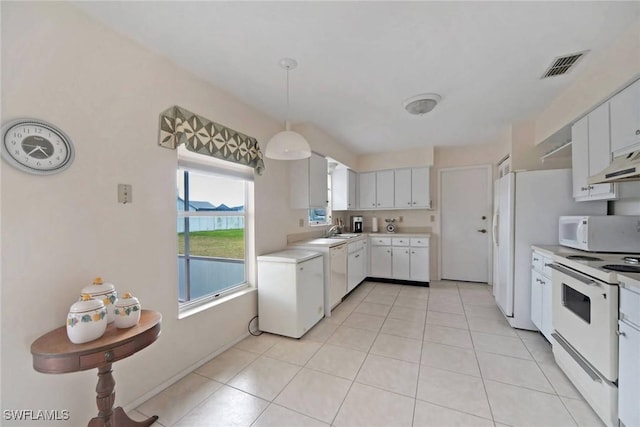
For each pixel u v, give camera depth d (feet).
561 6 4.61
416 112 8.68
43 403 4.21
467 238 14.94
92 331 3.80
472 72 6.82
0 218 3.78
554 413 5.08
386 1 4.49
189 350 6.56
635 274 4.42
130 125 5.41
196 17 4.82
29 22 4.08
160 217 5.99
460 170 14.96
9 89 3.88
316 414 5.14
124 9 4.61
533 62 6.36
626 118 5.53
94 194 4.84
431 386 5.93
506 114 9.71
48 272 4.25
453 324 9.30
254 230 8.89
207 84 7.18
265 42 5.58
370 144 13.97
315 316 9.29
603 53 5.97
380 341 8.10
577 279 5.43
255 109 9.01
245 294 8.36
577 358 5.47
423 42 5.62
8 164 3.85
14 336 3.92
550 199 8.40
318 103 8.68
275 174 10.00
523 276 8.75
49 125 4.25
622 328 4.38
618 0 4.47
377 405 5.36
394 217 16.34
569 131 8.48
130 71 5.41
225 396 5.68
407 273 14.47
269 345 7.89
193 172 7.12
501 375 6.31
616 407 4.50
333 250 10.49
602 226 6.56
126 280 5.33
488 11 4.73
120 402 5.16
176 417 5.11
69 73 4.50
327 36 5.41
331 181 15.56
